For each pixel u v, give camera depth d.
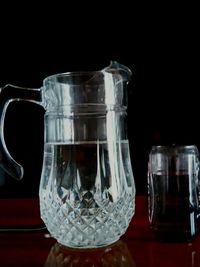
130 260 0.38
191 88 1.34
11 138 1.36
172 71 1.34
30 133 1.37
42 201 0.44
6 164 0.47
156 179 0.45
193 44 1.32
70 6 1.33
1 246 0.44
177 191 0.44
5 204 0.73
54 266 0.37
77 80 0.42
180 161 0.45
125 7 1.32
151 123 1.37
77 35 1.33
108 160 0.42
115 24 1.33
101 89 0.42
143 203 0.70
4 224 0.54
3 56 1.35
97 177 0.42
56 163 0.43
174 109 1.35
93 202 0.42
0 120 0.47
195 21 1.31
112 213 0.42
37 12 1.33
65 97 0.42
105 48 1.33
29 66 1.35
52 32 1.34
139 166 1.35
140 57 1.33
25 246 0.44
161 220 0.44
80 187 0.42
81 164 0.42
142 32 1.33
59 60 1.34
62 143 0.42
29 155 1.37
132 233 0.47
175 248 0.41
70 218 0.41
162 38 1.33
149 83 1.35
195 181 0.45
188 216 0.44
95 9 1.33
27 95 0.46
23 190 1.38
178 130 1.36
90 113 0.42
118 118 0.44
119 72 0.45
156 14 1.32
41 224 0.53
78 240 0.41
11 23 1.34
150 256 0.39
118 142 0.44
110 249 0.41
